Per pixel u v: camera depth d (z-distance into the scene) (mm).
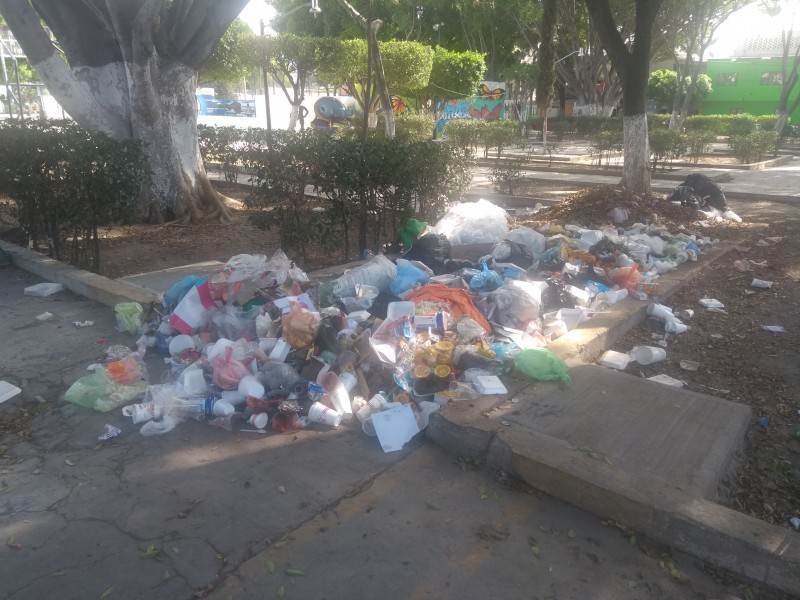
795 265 7793
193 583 2621
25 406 4176
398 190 7531
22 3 8930
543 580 2666
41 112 30516
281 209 7629
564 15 34375
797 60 31125
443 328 4699
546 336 5055
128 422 3957
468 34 40062
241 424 3902
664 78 52750
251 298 5094
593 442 3438
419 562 2756
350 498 3195
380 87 17219
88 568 2703
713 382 4633
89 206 7246
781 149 30828
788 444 3805
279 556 2779
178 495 3219
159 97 10500
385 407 3918
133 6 9234
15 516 3053
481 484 3330
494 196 13875
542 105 17188
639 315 5746
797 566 2541
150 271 7359
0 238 9430
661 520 2859
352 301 5336
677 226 9734
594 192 10766
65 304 6293
